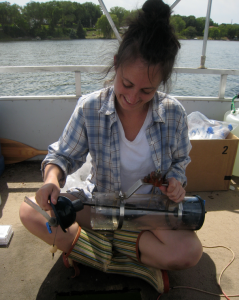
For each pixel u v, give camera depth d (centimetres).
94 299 116
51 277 126
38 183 213
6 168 237
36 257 139
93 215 110
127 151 113
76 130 115
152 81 85
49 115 235
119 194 108
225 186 210
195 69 238
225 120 240
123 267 122
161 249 109
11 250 143
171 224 113
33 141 242
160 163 115
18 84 426
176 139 118
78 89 232
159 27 79
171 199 105
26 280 125
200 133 214
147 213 108
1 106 230
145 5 83
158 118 110
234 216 179
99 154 117
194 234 114
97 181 124
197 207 110
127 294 119
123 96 93
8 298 115
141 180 98
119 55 85
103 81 111
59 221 86
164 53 81
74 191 126
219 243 153
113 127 110
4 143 237
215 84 473
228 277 131
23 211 115
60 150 119
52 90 382
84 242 114
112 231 124
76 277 126
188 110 251
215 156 198
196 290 123
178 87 441
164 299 117
